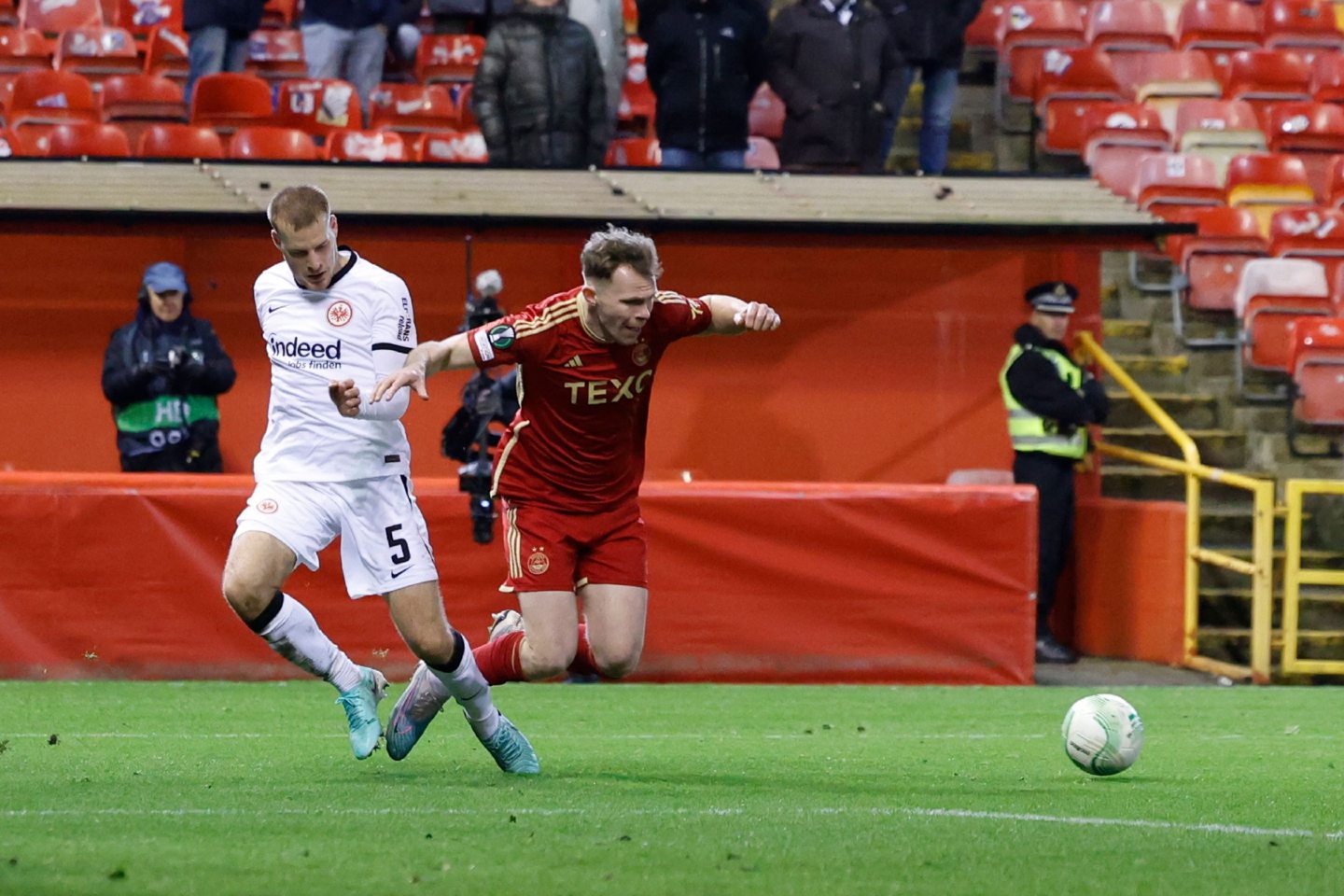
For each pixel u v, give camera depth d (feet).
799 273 162.50
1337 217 184.24
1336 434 172.55
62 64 196.24
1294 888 50.98
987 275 164.14
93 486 127.85
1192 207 186.09
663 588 132.77
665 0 164.25
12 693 117.70
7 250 153.28
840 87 164.96
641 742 95.55
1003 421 164.04
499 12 202.18
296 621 72.74
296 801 66.74
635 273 68.13
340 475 72.33
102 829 58.90
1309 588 158.71
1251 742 99.30
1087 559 156.76
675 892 48.65
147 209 144.56
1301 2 217.77
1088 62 199.31
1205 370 179.52
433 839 57.06
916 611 134.31
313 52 184.24
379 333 72.49
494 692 125.08
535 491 73.82
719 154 165.58
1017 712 115.44
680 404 161.48
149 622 128.26
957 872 52.70
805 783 76.13
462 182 152.46
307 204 69.51
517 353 70.64
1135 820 64.90
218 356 136.98
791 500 133.59
